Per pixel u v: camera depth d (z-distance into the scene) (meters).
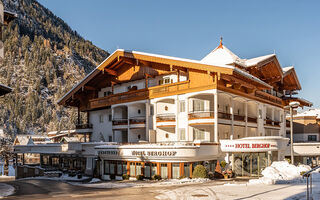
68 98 51.62
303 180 23.05
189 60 35.22
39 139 103.94
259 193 18.06
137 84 45.00
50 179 41.91
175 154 29.84
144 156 32.06
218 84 34.25
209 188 21.73
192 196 18.12
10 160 95.25
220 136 37.88
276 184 22.53
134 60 43.38
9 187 28.55
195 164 31.61
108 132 49.56
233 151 33.31
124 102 44.22
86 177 40.72
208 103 37.25
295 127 57.56
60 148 47.59
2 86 28.98
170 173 30.34
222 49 43.12
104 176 37.41
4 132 170.75
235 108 41.00
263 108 44.31
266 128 45.94
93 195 20.30
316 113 58.72
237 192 18.97
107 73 47.38
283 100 53.75
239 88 37.97
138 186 26.33
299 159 44.44
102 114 51.16
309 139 55.91
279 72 45.34
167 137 39.78
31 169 52.97
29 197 20.08
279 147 34.22
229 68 31.91
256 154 33.12
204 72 35.56
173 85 38.62
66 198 19.03
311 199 14.56
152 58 38.59
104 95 50.59
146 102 41.41
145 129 43.06
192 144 32.16
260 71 44.75
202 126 37.38
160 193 20.28
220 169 32.53
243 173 33.19
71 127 170.50
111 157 36.28
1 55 27.19
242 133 41.94
